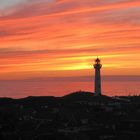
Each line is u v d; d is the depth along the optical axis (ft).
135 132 653.30
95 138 619.26
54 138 602.85
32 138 602.85
